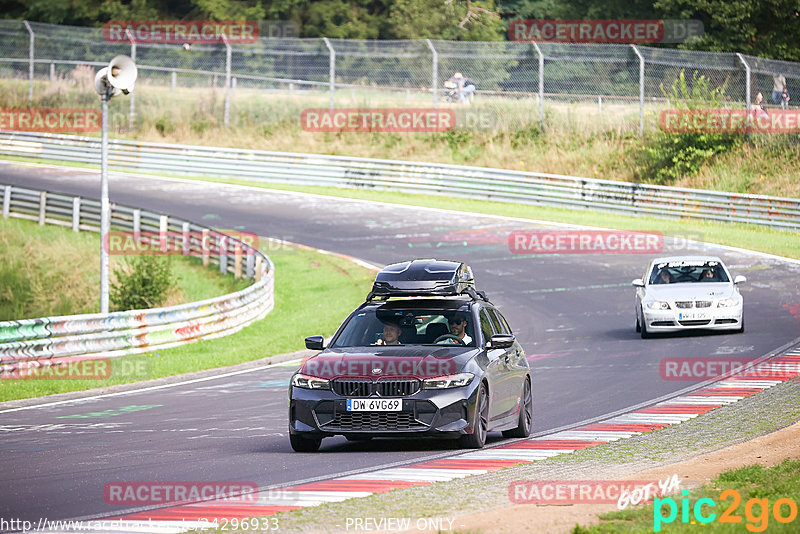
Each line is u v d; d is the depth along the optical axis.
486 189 154.00
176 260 124.06
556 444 40.31
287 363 73.12
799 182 148.50
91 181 164.62
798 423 42.41
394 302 42.62
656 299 75.62
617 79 191.62
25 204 141.50
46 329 71.25
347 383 38.12
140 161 176.25
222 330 86.19
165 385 63.88
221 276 117.94
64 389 62.09
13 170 172.62
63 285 120.50
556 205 148.12
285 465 36.38
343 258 118.75
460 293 42.16
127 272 118.88
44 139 183.62
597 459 36.06
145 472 35.53
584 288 101.38
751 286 99.25
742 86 166.25
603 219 139.50
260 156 169.12
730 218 135.50
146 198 153.00
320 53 185.88
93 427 48.06
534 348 74.88
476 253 119.19
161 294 106.00
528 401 44.44
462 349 39.97
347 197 156.12
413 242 125.94
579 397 54.34
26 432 46.81
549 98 180.12
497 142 176.25
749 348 69.06
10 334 69.00
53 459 38.88
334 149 183.62
